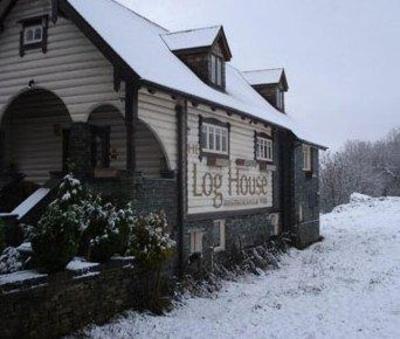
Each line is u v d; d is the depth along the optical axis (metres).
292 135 24.69
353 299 14.73
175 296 14.32
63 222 10.23
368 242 26.77
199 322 12.48
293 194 24.92
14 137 19.02
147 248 12.73
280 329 12.03
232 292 16.16
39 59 15.09
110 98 13.96
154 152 17.19
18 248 11.34
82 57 14.44
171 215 15.38
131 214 12.52
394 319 12.62
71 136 14.47
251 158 21.31
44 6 15.07
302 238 26.19
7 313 9.00
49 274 9.99
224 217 18.89
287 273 19.58
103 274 11.46
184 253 15.97
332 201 71.31
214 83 19.47
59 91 14.72
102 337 10.59
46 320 9.84
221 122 18.64
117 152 17.64
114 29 15.61
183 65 18.62
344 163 77.06
